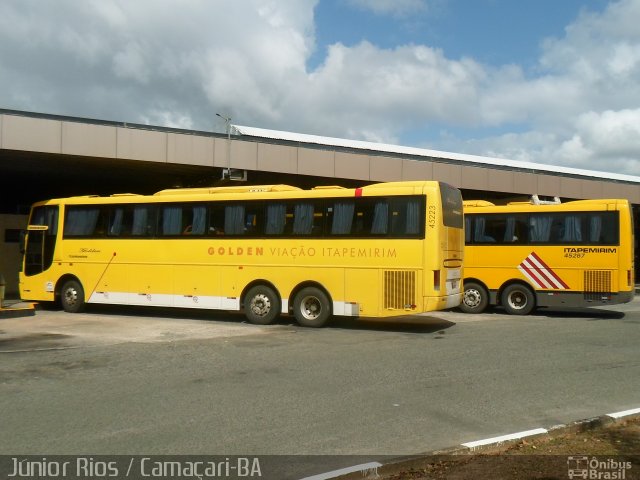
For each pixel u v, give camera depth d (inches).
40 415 265.6
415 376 348.2
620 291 649.6
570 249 673.0
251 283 594.9
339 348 449.1
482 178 1005.8
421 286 526.6
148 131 767.7
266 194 595.8
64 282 700.0
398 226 538.6
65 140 723.4
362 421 257.0
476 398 297.0
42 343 470.9
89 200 687.1
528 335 521.0
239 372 359.3
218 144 806.5
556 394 305.6
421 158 987.3
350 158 890.7
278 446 224.1
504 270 701.9
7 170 892.6
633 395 303.9
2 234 941.2
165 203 642.8
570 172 1240.2
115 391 310.3
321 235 568.1
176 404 284.4
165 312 713.6
